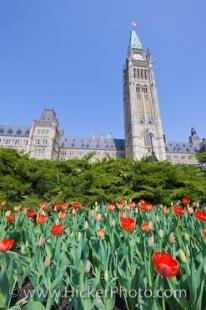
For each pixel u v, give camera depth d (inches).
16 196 376.5
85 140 4500.5
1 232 192.2
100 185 406.0
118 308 119.5
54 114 3966.5
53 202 348.5
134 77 4239.7
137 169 450.6
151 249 135.4
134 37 4690.0
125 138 4325.8
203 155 716.0
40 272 118.8
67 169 455.5
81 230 206.4
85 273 105.3
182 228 195.0
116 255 135.5
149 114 4013.3
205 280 99.0
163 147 3809.1
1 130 3828.7
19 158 435.8
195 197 408.5
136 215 258.8
